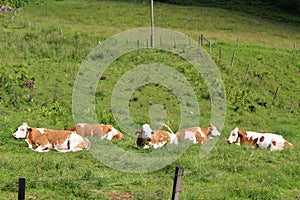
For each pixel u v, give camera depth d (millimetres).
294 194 14789
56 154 18375
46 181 13938
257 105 38250
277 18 87000
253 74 46812
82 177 14703
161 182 14922
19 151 18375
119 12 78875
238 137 22359
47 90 33406
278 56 53688
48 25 60250
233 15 84000
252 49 55344
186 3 91875
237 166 17125
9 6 72750
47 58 41656
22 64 38438
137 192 13828
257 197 14062
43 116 26750
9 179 14195
